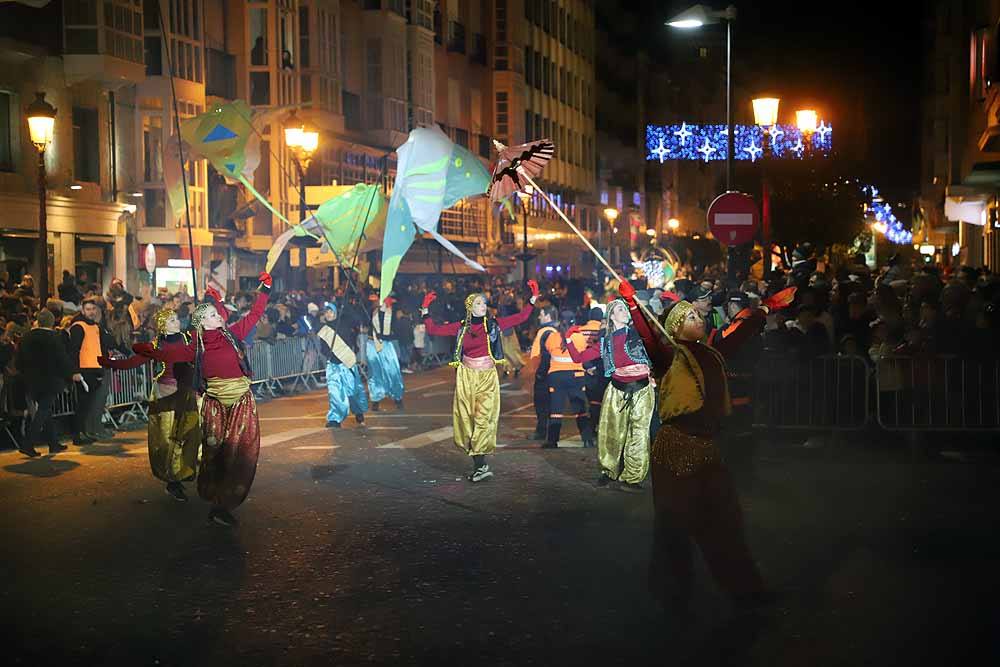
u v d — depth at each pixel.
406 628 7.11
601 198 83.50
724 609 7.38
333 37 39.81
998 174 22.86
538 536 9.52
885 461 13.00
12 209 26.06
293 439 15.57
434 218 19.78
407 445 14.86
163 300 21.94
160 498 11.50
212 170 33.97
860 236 64.06
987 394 13.00
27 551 9.30
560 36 73.62
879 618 7.13
